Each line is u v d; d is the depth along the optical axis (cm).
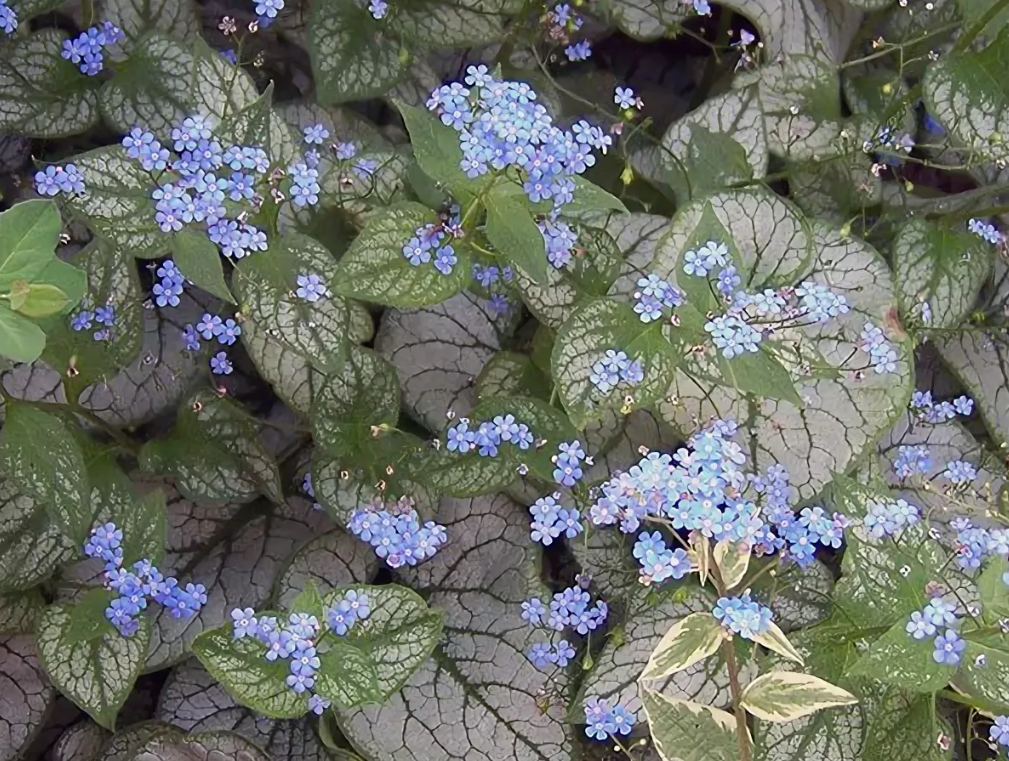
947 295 62
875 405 59
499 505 60
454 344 61
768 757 55
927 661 47
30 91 58
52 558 55
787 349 53
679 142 65
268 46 66
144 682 61
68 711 60
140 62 57
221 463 56
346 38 60
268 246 51
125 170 49
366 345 62
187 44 58
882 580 50
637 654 57
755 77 66
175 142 49
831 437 59
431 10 62
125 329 53
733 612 45
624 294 60
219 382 60
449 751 57
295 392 57
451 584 59
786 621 58
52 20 64
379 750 56
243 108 52
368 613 50
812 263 60
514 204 48
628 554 59
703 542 45
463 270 50
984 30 63
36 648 55
